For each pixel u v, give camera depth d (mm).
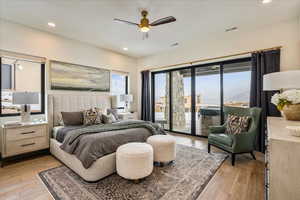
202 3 2363
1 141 2615
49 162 2627
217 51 3793
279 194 1011
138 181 1951
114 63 4840
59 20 2879
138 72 5641
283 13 2645
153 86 5430
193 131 4438
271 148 1045
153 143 2410
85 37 3703
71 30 3311
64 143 2379
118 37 3705
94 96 4137
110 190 1786
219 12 2615
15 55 2939
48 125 3047
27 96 2738
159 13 2650
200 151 3125
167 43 4094
